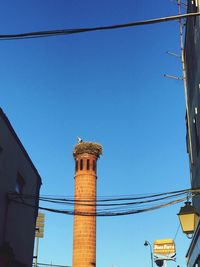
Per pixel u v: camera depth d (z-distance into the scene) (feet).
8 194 50.01
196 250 61.31
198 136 61.57
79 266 160.35
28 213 58.29
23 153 56.75
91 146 179.63
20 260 53.78
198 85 59.26
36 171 62.80
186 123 78.64
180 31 76.79
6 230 49.21
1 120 48.47
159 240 132.36
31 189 60.13
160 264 131.85
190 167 75.10
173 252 129.49
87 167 177.27
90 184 174.19
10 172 51.03
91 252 163.02
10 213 50.55
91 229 165.58
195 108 63.21
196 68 60.44
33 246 59.93
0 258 45.24
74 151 181.98
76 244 164.14
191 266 72.79
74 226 167.32
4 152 49.34
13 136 52.47
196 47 59.52
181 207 46.68
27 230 57.57
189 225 45.50
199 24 55.77
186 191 49.11
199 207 61.93
